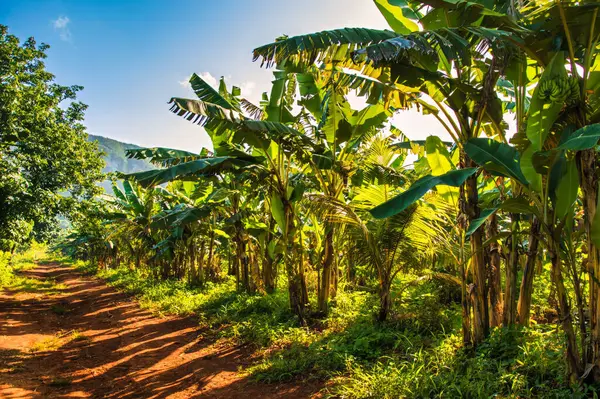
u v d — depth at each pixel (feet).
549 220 12.71
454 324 20.74
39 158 46.39
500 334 15.29
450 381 13.79
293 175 30.53
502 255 18.33
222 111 20.92
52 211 51.44
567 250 13.57
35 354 22.89
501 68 14.46
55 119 57.57
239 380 17.93
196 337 25.94
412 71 15.29
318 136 27.61
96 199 59.47
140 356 22.53
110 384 18.19
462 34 14.60
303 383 16.81
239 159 26.17
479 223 13.98
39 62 54.13
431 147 17.80
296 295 26.71
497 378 13.08
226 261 65.10
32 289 53.83
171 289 44.37
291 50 14.19
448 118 16.61
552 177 12.32
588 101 13.61
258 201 38.63
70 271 99.91
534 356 13.80
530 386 12.92
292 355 19.83
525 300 15.81
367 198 22.07
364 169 25.08
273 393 16.16
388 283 22.41
